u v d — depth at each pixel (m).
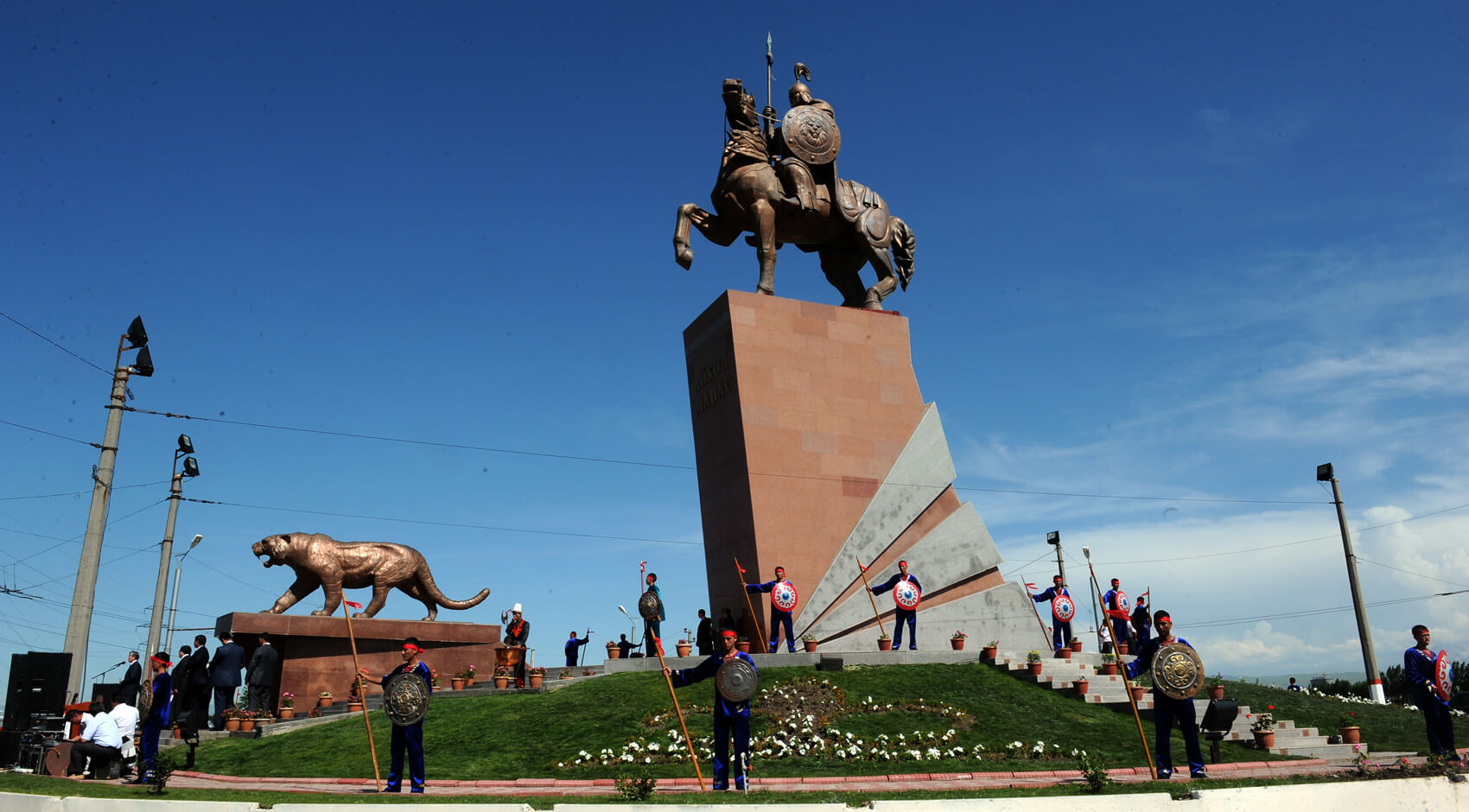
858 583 23.30
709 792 9.77
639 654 25.00
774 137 26.86
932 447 25.19
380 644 23.09
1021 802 8.76
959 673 19.12
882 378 25.56
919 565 23.94
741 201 25.70
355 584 23.78
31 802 9.15
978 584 24.16
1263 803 9.31
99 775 14.38
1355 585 26.98
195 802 8.92
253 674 19.81
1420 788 9.99
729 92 26.25
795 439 24.08
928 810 8.65
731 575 23.64
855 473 24.41
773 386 24.30
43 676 16.66
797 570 23.08
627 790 9.64
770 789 11.94
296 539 23.22
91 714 15.15
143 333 20.64
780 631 22.44
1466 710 15.87
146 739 13.93
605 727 15.21
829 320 25.45
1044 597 22.14
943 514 24.73
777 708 16.25
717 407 24.89
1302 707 20.17
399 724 11.44
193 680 18.09
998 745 14.89
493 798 9.97
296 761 14.88
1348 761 14.82
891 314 26.30
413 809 8.66
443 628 23.80
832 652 20.08
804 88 27.41
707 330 25.67
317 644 22.48
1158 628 11.82
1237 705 14.34
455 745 14.99
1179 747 15.36
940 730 15.48
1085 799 8.96
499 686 19.62
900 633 20.73
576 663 24.34
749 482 23.31
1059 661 20.52
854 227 26.81
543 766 13.65
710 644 21.89
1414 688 13.19
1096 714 17.14
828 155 26.66
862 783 12.45
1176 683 11.36
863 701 16.72
